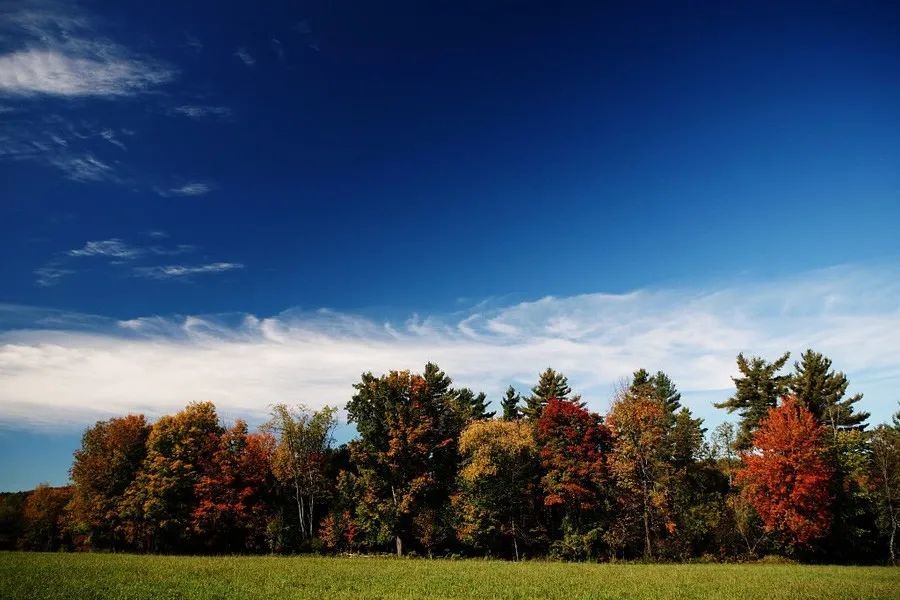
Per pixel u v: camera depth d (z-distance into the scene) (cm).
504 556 6041
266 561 4866
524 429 6269
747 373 7175
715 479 6962
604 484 5606
